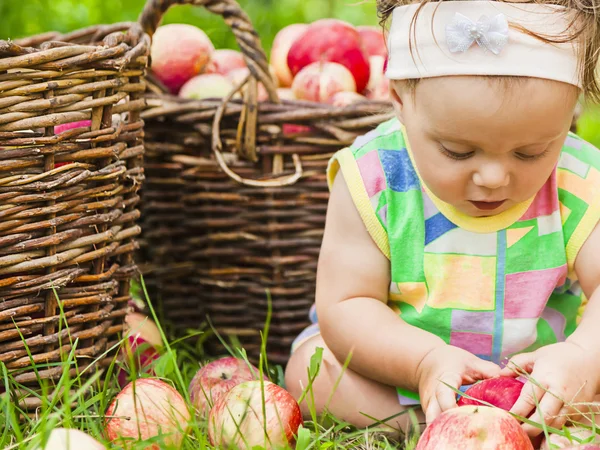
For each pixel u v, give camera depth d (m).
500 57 1.28
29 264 1.45
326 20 2.47
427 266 1.57
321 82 2.26
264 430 1.26
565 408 1.27
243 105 1.93
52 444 1.07
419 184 1.58
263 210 1.98
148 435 1.30
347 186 1.60
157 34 2.40
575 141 1.61
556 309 1.62
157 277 2.11
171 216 2.05
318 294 1.62
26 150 1.41
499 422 1.08
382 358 1.48
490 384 1.28
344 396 1.55
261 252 2.01
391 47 1.45
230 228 2.01
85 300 1.55
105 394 1.42
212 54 2.47
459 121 1.30
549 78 1.28
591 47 1.33
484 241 1.55
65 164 1.52
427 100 1.34
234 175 1.94
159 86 2.25
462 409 1.12
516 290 1.55
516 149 1.32
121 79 1.57
